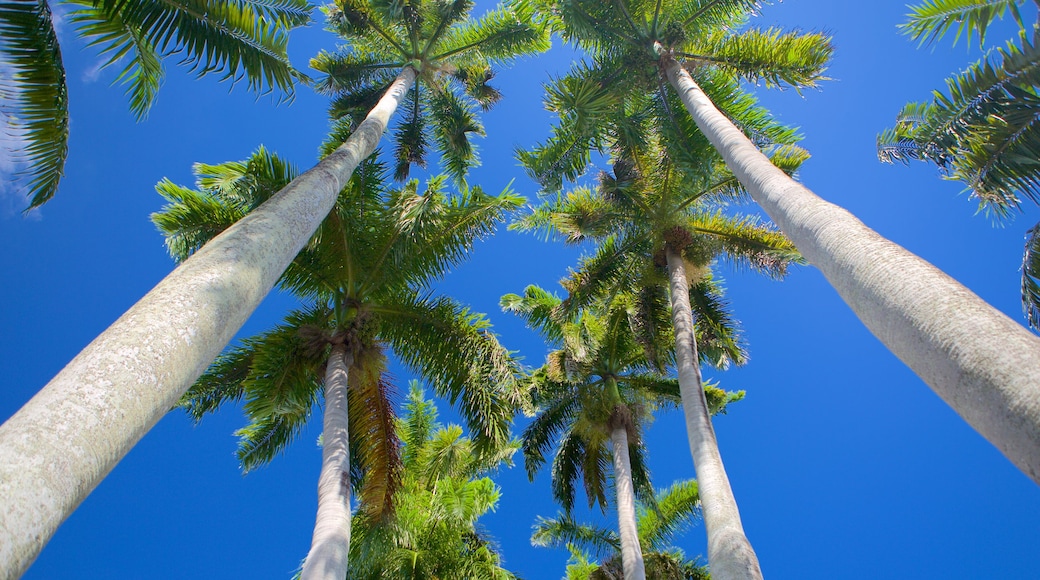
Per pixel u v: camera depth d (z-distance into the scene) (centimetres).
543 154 1461
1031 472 347
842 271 538
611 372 1895
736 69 1473
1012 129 933
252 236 564
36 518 289
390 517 1200
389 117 1235
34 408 335
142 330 409
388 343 1316
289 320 1261
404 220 1254
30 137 716
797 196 680
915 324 443
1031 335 397
